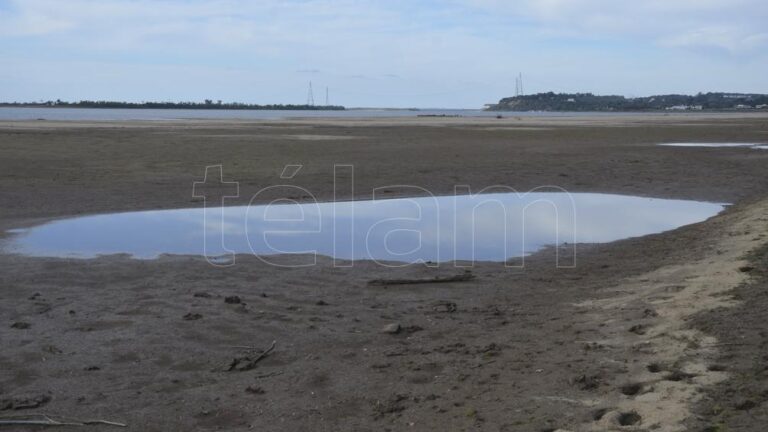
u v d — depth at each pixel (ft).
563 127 202.80
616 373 19.44
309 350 22.44
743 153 100.32
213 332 23.91
